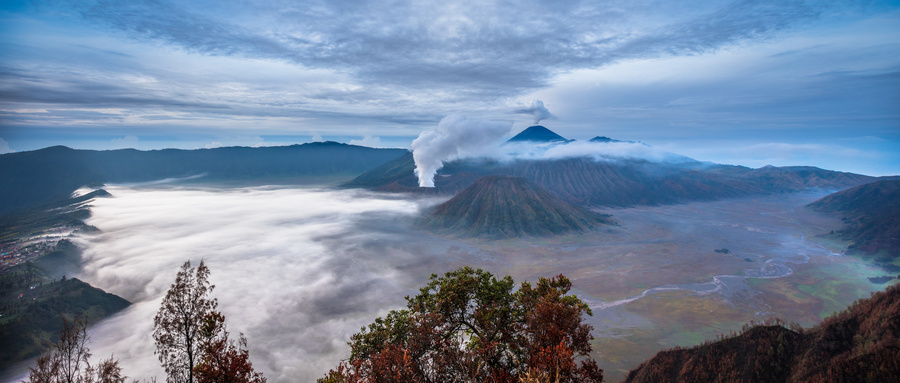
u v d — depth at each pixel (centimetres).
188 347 1448
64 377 1287
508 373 1491
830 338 3503
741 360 3794
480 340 1673
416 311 2020
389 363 1340
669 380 4088
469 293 2116
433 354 1398
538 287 2067
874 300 3597
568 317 1608
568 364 1358
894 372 2753
